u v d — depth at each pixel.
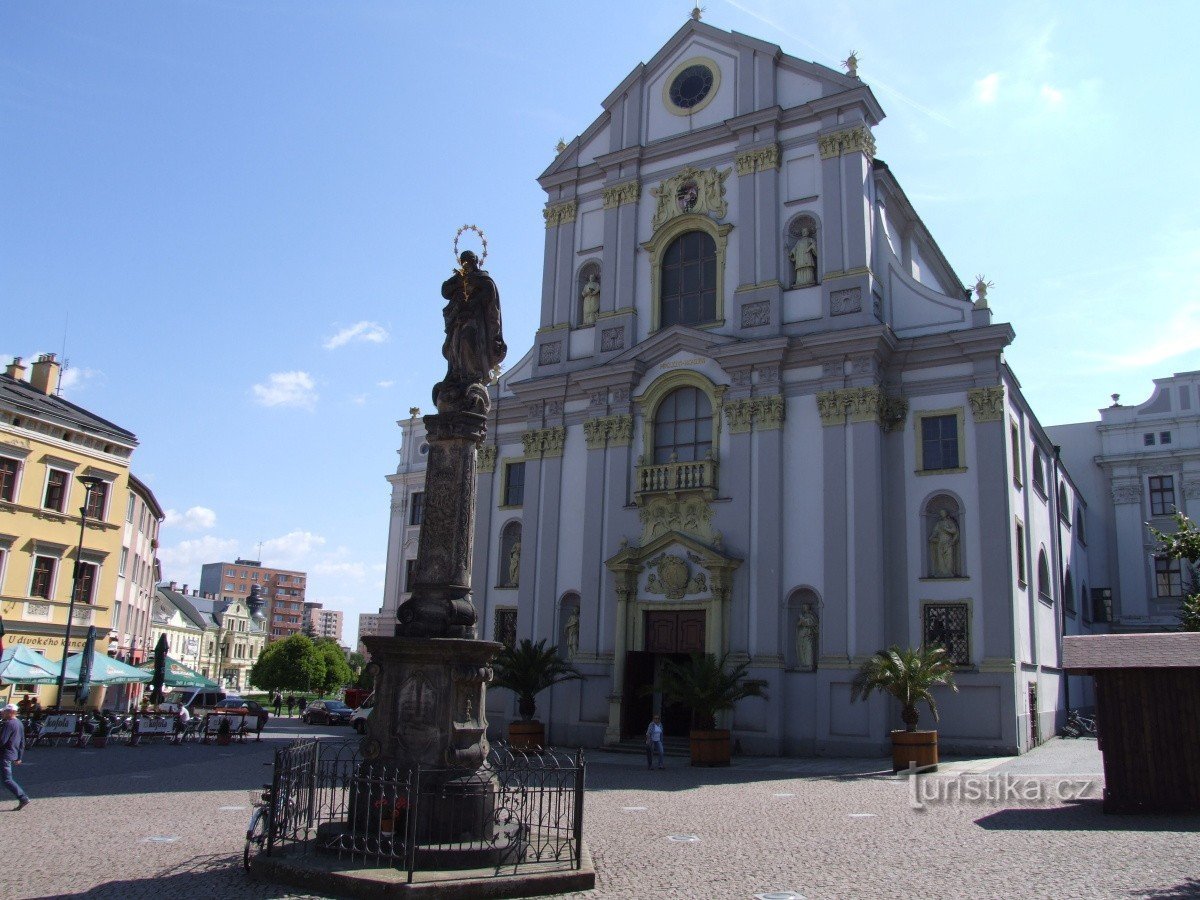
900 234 36.44
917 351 29.81
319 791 13.94
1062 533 40.81
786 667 28.91
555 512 34.66
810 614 29.14
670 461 32.16
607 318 35.22
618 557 31.66
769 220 32.44
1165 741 15.70
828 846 12.89
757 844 13.05
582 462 34.56
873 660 25.00
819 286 31.33
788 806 17.11
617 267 35.50
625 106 36.94
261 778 20.72
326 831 11.46
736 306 32.38
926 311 30.94
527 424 36.66
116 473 44.00
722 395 31.69
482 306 13.78
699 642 30.38
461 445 13.23
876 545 28.23
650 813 16.09
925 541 28.66
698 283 33.94
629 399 33.66
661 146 35.38
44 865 11.14
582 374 34.50
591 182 37.41
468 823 11.41
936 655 23.81
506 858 10.79
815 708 28.16
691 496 31.36
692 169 34.56
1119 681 16.08
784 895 10.01
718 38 35.25
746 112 33.91
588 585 32.88
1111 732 15.98
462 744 11.98
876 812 16.28
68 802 16.56
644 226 35.53
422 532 13.03
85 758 26.08
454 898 9.62
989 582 27.53
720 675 25.55
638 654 31.30
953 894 10.05
